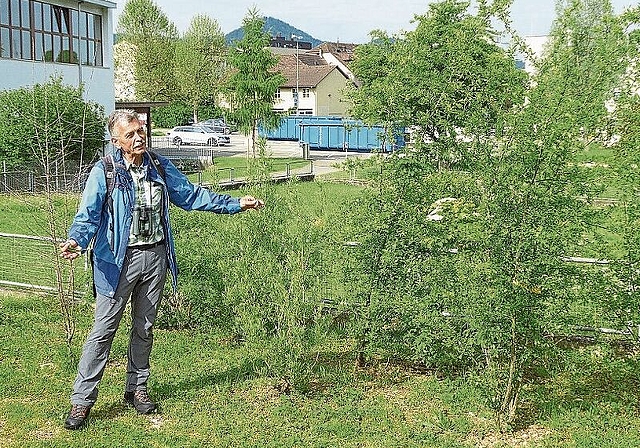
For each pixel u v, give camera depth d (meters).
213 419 5.94
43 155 10.47
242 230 7.24
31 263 11.46
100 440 5.55
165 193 6.04
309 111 71.56
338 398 6.42
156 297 6.09
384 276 6.84
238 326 6.84
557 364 6.82
